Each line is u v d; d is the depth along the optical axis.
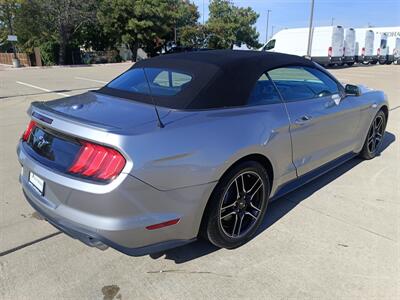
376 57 30.94
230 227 2.91
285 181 3.37
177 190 2.40
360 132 4.56
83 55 36.00
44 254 2.87
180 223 2.48
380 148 5.58
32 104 2.97
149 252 2.42
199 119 2.60
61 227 2.42
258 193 3.05
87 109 2.71
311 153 3.63
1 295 2.42
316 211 3.56
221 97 2.83
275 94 3.26
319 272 2.66
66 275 2.62
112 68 26.25
